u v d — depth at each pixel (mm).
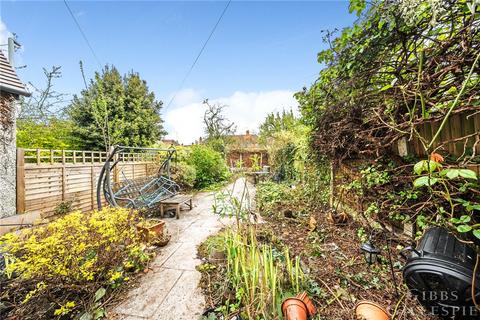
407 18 1469
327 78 2764
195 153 9289
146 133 10844
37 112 7074
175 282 2154
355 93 2385
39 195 3705
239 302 1730
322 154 3773
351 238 2867
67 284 1830
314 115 3531
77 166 4430
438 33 1496
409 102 1854
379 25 1716
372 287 1882
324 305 1708
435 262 1252
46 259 1677
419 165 1310
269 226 3461
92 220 2068
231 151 13445
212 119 15102
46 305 1805
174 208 4910
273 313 1534
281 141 7754
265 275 1655
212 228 3740
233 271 2053
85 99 9258
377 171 2484
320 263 2293
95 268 1959
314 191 4625
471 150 1713
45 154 4887
